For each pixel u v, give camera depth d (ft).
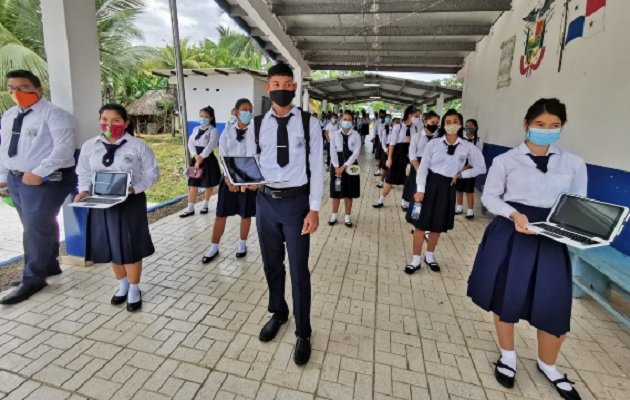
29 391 6.36
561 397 6.63
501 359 7.14
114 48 37.40
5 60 24.06
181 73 16.48
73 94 10.00
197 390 6.51
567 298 6.27
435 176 11.01
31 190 9.06
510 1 18.95
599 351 8.05
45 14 9.65
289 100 6.87
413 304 9.71
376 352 7.70
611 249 9.80
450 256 13.29
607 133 10.75
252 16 19.80
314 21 23.85
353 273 11.55
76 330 8.05
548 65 14.82
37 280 9.46
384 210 19.58
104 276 10.59
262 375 6.91
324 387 6.68
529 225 5.97
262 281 10.69
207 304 9.32
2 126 9.23
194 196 17.06
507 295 6.54
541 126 6.09
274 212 7.22
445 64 32.12
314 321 8.75
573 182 6.39
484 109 23.86
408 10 19.51
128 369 6.95
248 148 7.54
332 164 15.75
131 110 56.54
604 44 11.13
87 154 8.68
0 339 7.67
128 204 8.53
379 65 34.01
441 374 7.13
